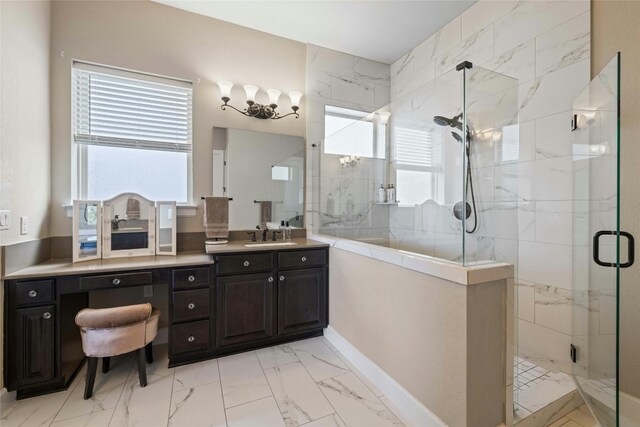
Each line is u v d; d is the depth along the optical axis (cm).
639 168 159
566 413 168
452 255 182
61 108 231
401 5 259
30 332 177
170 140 269
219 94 283
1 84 167
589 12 180
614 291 148
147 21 257
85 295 228
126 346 182
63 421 159
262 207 299
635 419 160
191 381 197
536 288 208
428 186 229
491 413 141
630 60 163
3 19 169
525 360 212
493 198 194
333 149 315
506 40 230
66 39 232
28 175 196
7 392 171
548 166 201
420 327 160
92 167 247
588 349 172
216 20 280
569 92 190
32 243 199
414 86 327
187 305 216
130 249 235
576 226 183
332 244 260
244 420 162
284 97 311
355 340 221
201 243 274
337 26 290
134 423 158
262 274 241
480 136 191
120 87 253
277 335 246
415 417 160
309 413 167
